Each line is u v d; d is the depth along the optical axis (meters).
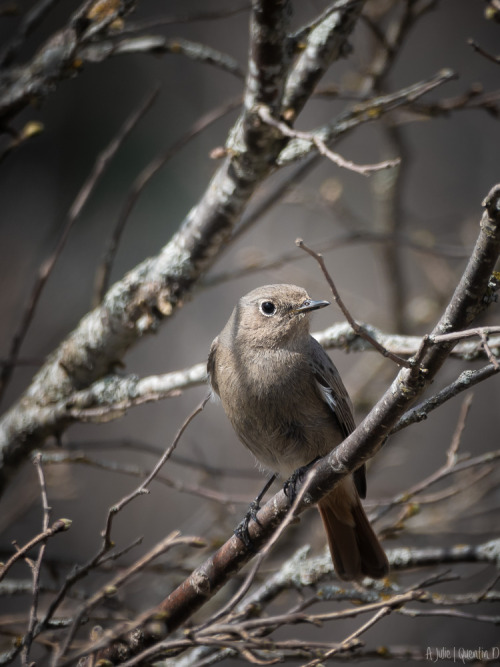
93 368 9.26
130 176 16.05
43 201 15.65
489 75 18.14
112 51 9.42
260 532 6.84
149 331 8.93
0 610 12.89
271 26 7.16
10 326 13.84
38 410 9.23
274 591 8.52
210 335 16.23
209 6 17.08
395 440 13.74
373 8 12.69
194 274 8.82
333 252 17.66
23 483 12.66
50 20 15.44
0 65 9.33
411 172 18.03
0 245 14.81
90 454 15.08
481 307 5.42
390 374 14.30
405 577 13.49
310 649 6.32
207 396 5.85
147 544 14.51
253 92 7.62
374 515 9.15
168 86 16.64
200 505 14.88
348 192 17.50
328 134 8.26
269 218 16.91
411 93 8.77
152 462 15.18
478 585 13.59
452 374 14.76
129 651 6.53
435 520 11.45
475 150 18.14
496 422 16.28
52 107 16.05
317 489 6.49
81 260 15.52
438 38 18.55
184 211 16.08
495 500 12.63
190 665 7.30
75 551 14.21
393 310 14.05
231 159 8.12
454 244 16.33
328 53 8.16
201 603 6.81
